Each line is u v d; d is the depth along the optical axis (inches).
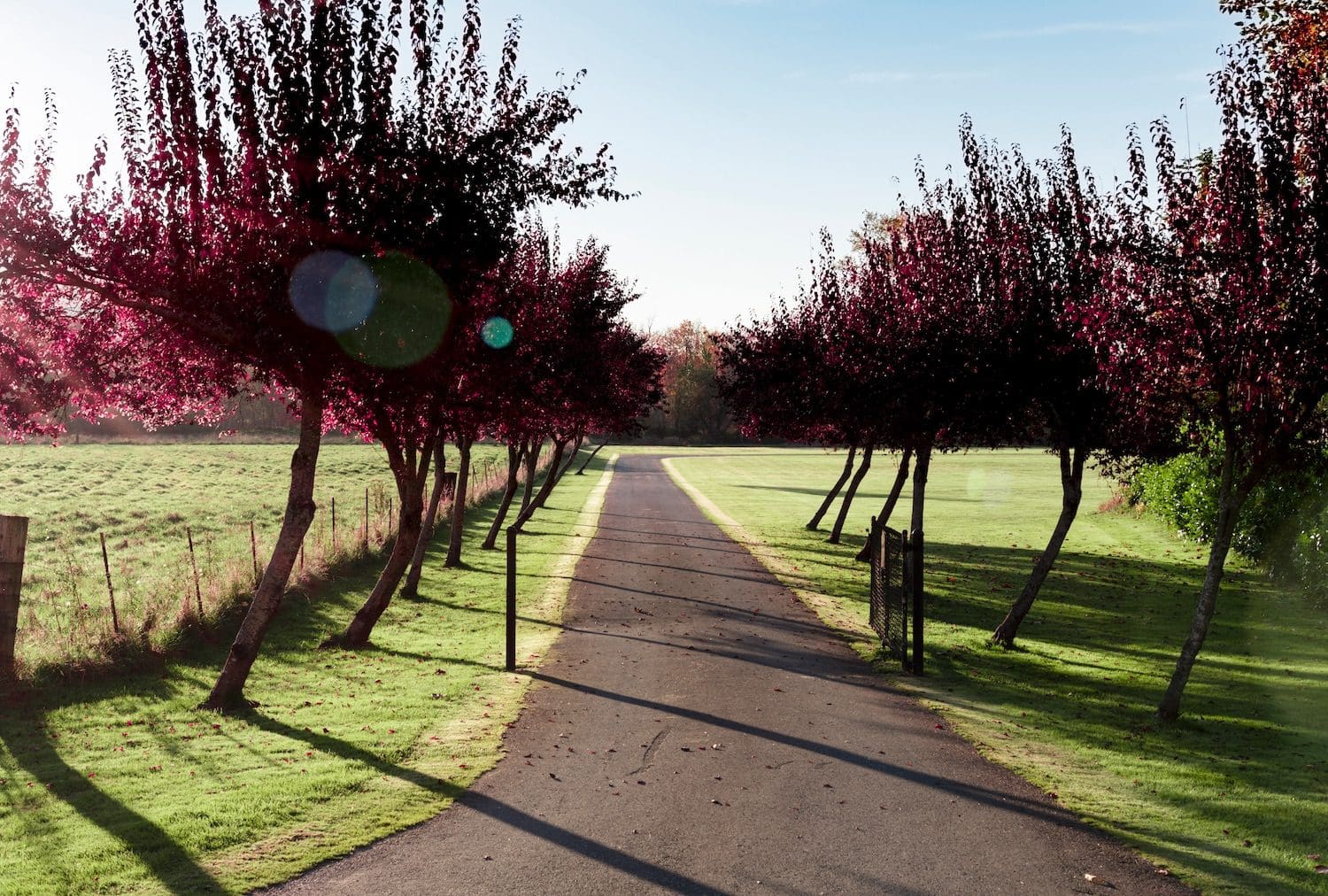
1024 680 512.1
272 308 428.5
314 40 429.7
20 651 522.3
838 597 794.8
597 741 382.9
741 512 1614.2
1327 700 468.1
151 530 1184.2
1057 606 757.9
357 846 270.5
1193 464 1067.9
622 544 1170.6
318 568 818.2
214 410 580.1
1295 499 812.0
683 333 5556.1
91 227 444.8
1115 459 617.6
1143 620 698.2
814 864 258.7
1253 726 419.5
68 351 510.9
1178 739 396.8
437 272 461.1
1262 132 389.7
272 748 380.8
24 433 526.0
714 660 546.0
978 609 745.6
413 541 630.5
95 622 584.7
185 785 333.1
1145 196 419.5
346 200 438.3
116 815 301.0
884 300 753.0
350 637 613.9
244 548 986.1
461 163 462.6
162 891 240.8
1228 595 795.4
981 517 1483.8
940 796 316.2
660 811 300.2
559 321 867.4
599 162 526.3
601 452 4082.2
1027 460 3491.6
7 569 481.4
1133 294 423.2
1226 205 395.9
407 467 627.8
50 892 239.5
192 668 547.2
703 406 5118.1
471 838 277.4
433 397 506.0
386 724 414.9
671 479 2496.3
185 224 440.5
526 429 881.5
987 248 621.3
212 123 448.1
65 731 419.8
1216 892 242.5
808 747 374.0
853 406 755.4
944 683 502.0
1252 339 387.9
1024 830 285.4
